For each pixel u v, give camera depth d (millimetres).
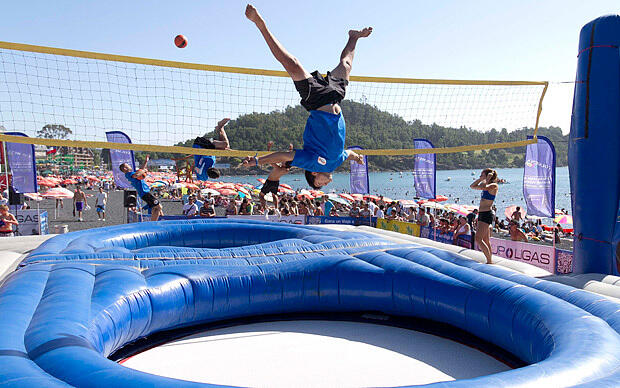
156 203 11094
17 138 6059
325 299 6523
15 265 7113
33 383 2914
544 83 8125
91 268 5910
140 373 3156
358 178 15078
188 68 6480
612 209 6406
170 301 5590
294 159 4078
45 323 4008
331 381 4559
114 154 13461
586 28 6547
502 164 81562
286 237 9656
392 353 5379
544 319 4457
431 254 6949
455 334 6043
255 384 4480
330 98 4102
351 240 7656
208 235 9773
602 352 3467
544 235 14977
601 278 5953
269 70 6871
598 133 6395
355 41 4633
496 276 5992
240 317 6586
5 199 17078
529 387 2941
